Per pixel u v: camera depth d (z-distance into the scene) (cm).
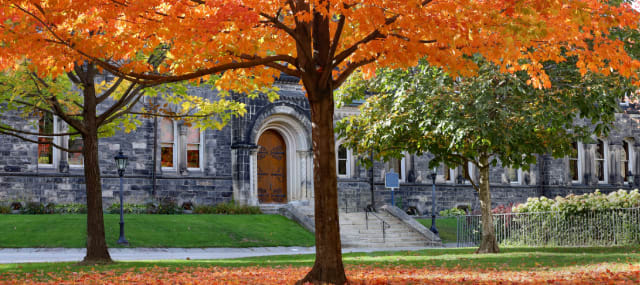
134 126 2202
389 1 1127
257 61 1226
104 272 1531
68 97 2053
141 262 1886
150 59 1884
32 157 3212
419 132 2219
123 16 1222
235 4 1101
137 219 3055
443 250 2592
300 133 3966
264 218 3428
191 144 3716
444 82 2042
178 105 3641
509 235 2909
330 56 1208
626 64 1235
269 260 2067
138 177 3491
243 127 3728
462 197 4572
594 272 1359
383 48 1213
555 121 1981
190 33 1155
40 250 2386
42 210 3155
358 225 3491
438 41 1177
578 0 1160
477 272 1511
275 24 1197
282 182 3981
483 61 1917
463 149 2181
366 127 2334
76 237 2616
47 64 1227
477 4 1114
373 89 2320
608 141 4994
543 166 4881
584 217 2625
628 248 2248
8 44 1131
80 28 1243
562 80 2003
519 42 1212
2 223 2720
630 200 2542
